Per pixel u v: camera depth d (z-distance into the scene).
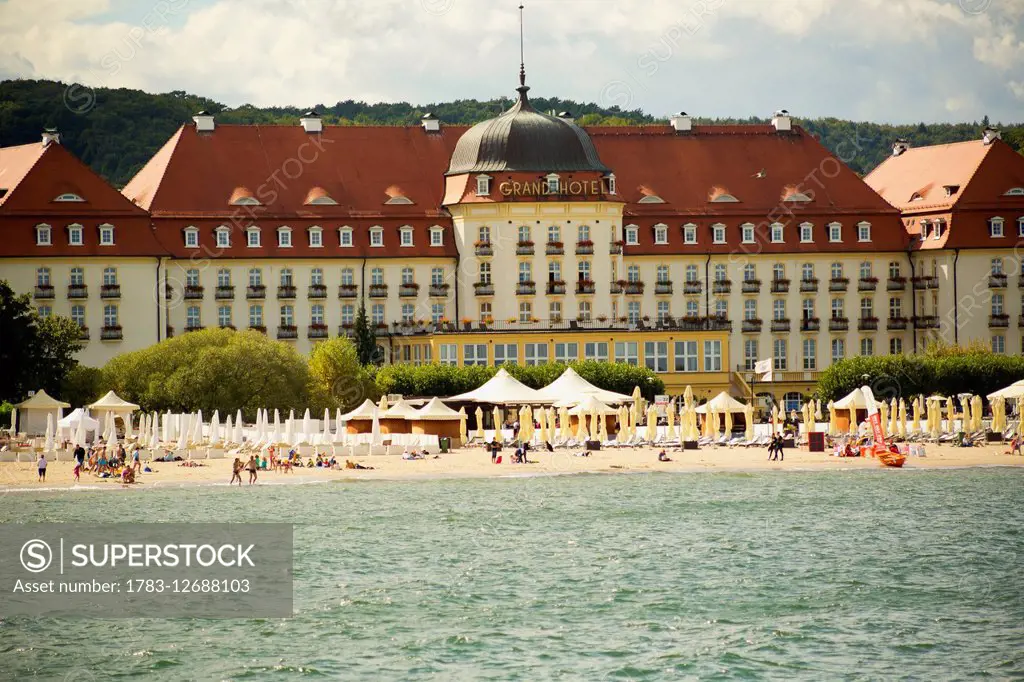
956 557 89.00
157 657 70.75
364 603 78.94
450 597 80.06
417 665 69.06
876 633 73.56
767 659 69.75
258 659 70.25
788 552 90.69
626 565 87.31
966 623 75.19
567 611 77.31
